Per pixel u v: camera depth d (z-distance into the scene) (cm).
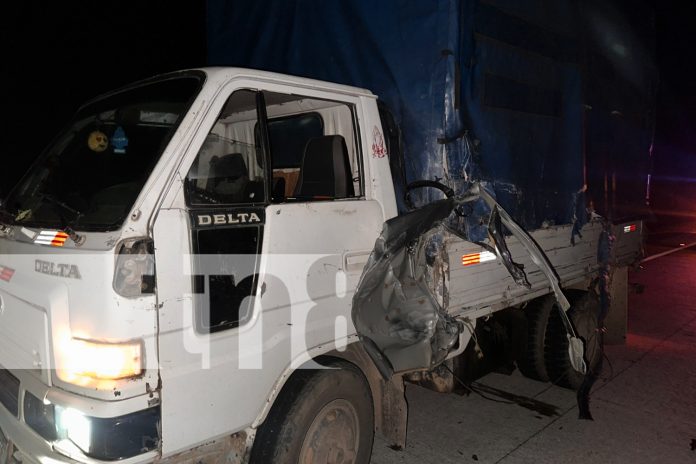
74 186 282
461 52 340
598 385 526
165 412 227
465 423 447
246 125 368
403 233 314
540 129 421
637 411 469
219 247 245
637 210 618
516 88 394
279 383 271
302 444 281
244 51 450
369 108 330
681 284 1033
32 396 247
